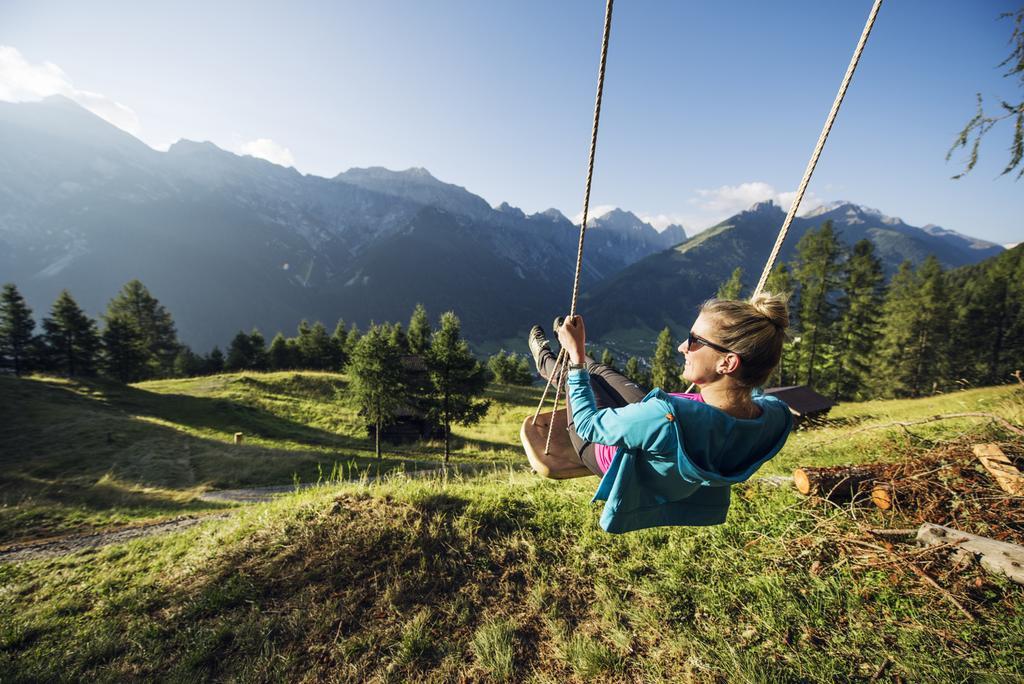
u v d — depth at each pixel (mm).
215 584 4859
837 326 37750
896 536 3953
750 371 1351
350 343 62125
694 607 3545
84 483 19219
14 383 33406
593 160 1798
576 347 1746
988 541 3480
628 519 1570
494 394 49438
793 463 7125
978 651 2762
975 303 46000
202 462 23734
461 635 3729
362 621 4051
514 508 5379
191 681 3682
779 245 1681
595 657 3203
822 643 3023
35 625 4789
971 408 13203
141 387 42188
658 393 1395
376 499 5766
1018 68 7270
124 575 5766
